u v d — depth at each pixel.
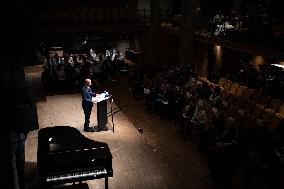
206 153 12.16
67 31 24.89
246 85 17.58
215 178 10.24
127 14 27.61
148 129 14.99
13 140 7.89
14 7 7.56
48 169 7.73
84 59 22.02
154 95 16.66
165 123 15.73
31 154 10.60
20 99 7.11
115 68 23.44
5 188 6.51
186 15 19.91
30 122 7.11
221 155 10.01
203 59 23.95
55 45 27.39
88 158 7.97
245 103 14.88
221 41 19.52
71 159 7.84
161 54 27.70
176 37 26.61
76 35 25.50
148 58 24.53
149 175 9.94
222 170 9.95
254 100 15.48
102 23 26.73
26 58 8.24
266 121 13.12
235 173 10.89
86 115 12.52
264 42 16.66
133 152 11.21
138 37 28.55
